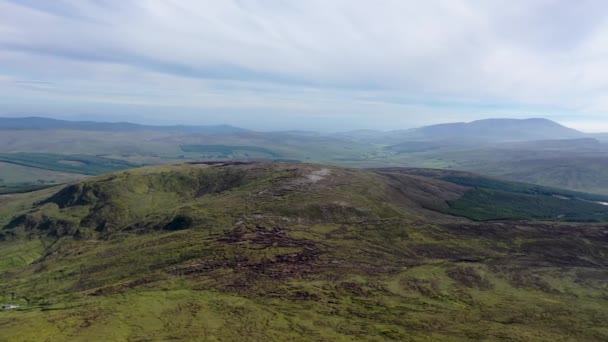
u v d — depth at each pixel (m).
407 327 106.94
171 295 123.94
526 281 141.38
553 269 152.38
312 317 111.62
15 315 113.75
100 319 105.69
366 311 116.44
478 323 110.00
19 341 92.44
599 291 133.62
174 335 97.81
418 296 128.25
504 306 121.69
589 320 112.00
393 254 168.75
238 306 116.88
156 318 107.56
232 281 137.00
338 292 129.38
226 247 169.12
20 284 167.00
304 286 133.00
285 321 108.62
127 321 105.06
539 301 125.56
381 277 142.75
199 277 141.25
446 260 162.88
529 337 100.75
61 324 102.81
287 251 165.25
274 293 127.31
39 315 111.19
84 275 166.25
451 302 124.62
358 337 100.69
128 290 133.12
